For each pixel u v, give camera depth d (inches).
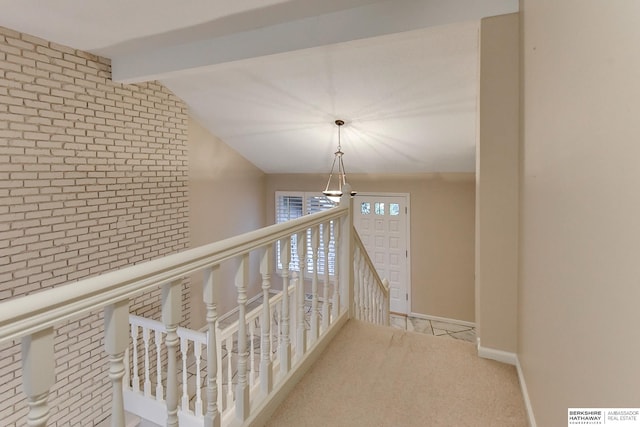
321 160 234.2
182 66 119.5
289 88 147.6
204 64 114.6
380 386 63.4
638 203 22.3
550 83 44.4
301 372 65.6
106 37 112.6
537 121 51.9
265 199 277.9
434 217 229.0
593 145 30.1
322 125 182.1
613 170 26.2
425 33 83.8
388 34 85.4
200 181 200.8
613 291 26.0
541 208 48.8
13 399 109.5
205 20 98.7
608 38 27.2
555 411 40.4
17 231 111.8
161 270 35.1
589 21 31.2
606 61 27.6
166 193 168.4
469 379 65.7
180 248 178.7
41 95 116.2
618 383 25.0
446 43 107.2
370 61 121.0
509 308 71.1
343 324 87.2
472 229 218.8
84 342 130.8
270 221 278.7
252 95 159.0
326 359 72.3
